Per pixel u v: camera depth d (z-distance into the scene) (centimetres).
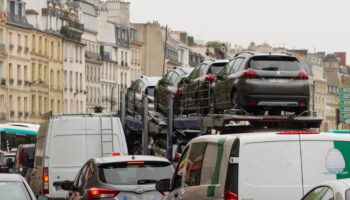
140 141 5609
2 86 15088
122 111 5638
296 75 3825
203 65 4547
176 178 2364
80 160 3909
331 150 1942
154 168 2845
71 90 17862
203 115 4384
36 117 16312
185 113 4709
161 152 5225
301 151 1934
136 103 5819
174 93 4891
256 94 3794
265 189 1920
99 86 19388
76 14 18138
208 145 2072
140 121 5403
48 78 16825
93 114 4012
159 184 2441
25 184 2295
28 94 16012
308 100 3847
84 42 18600
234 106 3888
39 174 4019
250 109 3841
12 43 15475
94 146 3928
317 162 1938
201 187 2070
